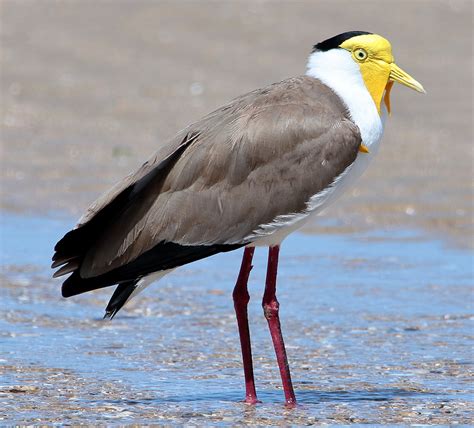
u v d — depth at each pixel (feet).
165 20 117.60
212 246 34.91
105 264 34.71
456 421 33.73
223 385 37.73
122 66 104.58
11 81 98.43
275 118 34.96
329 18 119.44
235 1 123.34
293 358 41.19
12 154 80.53
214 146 34.94
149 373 38.93
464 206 68.95
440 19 120.78
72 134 86.58
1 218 65.87
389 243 61.36
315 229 64.49
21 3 121.19
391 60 36.04
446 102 98.48
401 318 46.93
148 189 35.17
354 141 34.88
